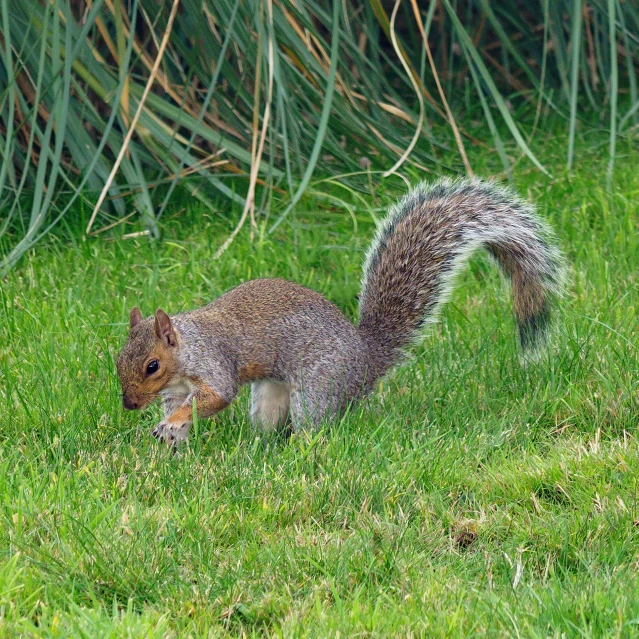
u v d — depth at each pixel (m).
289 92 13.74
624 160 15.59
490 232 9.51
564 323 9.94
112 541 6.47
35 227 11.60
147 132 13.42
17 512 6.73
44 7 13.01
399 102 15.56
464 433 8.32
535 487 7.38
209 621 5.81
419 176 14.80
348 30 14.13
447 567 6.41
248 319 8.73
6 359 9.43
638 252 11.80
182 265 11.71
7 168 12.37
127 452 7.99
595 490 7.16
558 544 6.64
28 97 13.82
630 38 16.70
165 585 6.18
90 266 11.92
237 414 9.05
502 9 19.72
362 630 5.61
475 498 7.29
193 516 6.79
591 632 5.38
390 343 9.26
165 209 14.16
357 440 8.04
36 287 11.20
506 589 6.07
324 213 13.66
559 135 17.19
